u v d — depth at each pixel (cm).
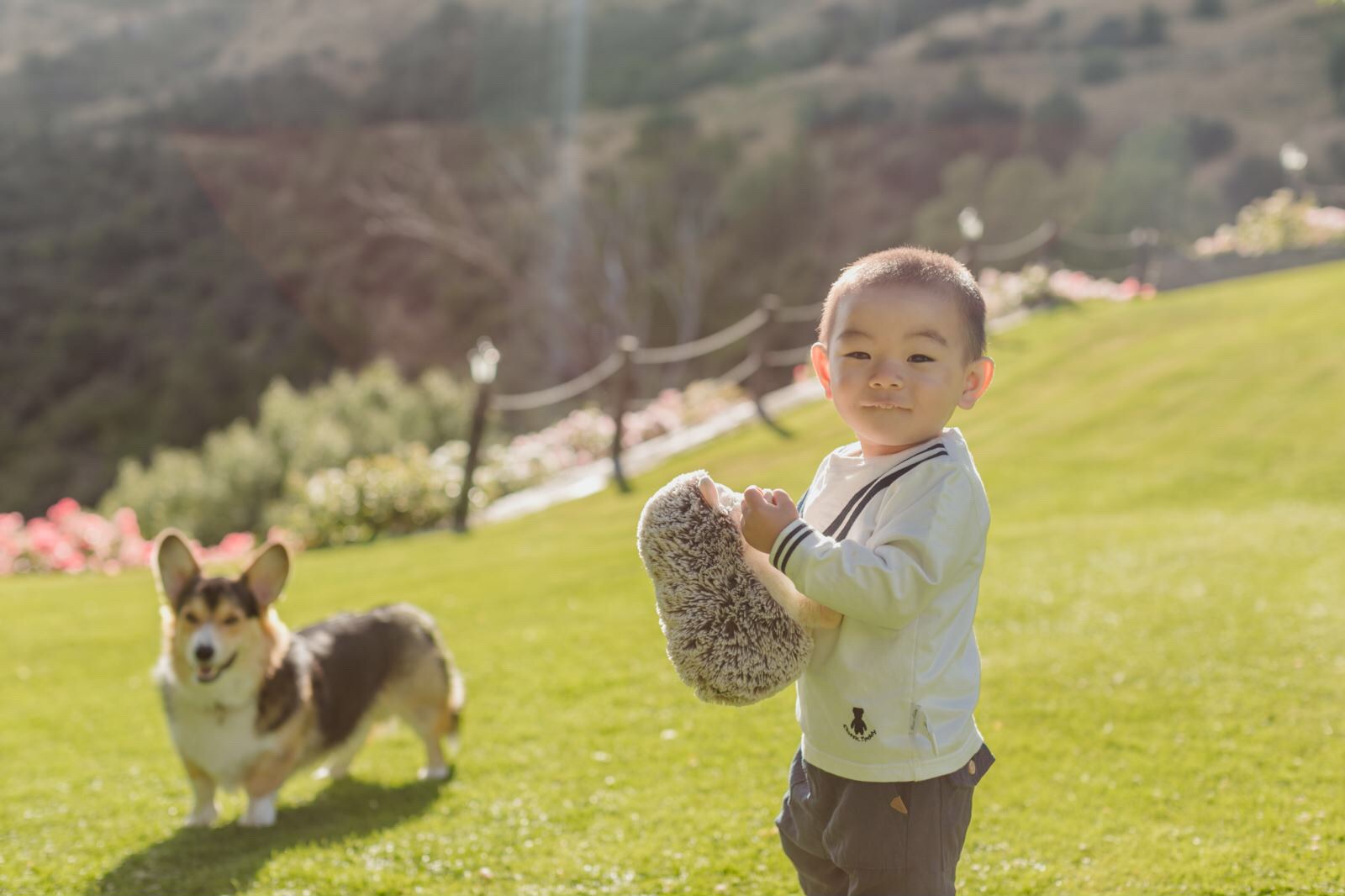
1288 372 1250
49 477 3247
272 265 3666
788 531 193
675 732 474
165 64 4100
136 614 782
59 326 3534
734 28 4134
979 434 1180
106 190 3906
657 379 3278
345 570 896
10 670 656
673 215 3397
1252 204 3034
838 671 204
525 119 3694
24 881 365
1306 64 3697
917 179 3566
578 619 669
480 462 1243
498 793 427
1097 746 435
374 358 3488
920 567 194
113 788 462
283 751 403
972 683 208
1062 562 720
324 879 350
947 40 4144
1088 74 3922
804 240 3378
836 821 207
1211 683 495
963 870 340
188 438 3322
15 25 4259
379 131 3712
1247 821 365
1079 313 1655
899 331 200
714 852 361
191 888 350
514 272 3472
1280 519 826
